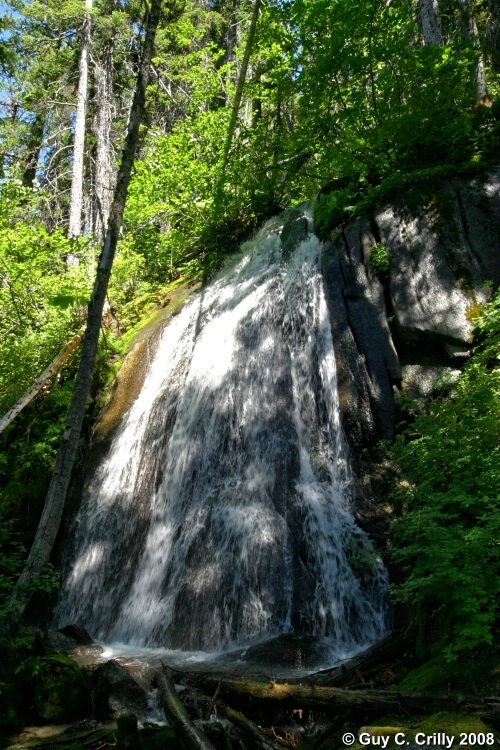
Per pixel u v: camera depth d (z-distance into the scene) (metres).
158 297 11.86
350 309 7.43
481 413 5.44
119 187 5.96
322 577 5.95
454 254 7.10
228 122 11.56
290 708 3.96
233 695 4.18
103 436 9.25
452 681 3.56
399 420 6.69
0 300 11.23
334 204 8.08
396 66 8.52
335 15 8.26
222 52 12.42
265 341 8.29
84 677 4.64
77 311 10.90
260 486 6.88
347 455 6.70
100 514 8.08
